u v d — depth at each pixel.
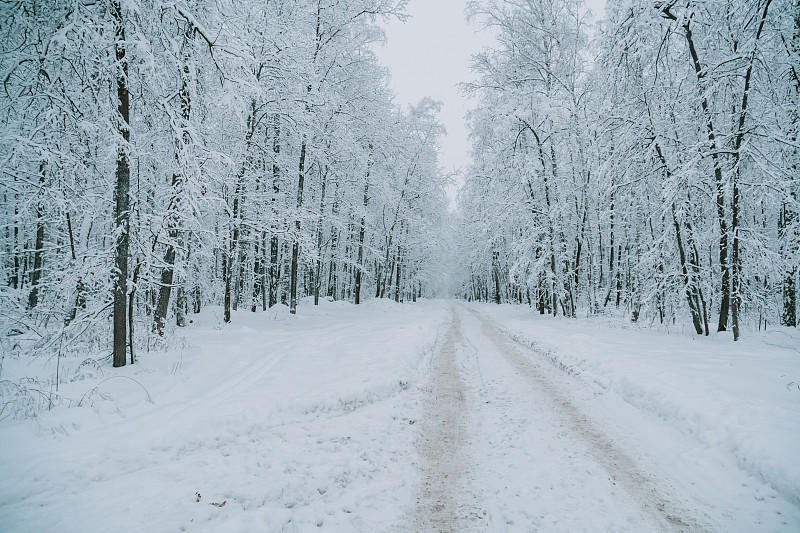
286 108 16.34
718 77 11.18
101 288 9.23
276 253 22.12
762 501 4.11
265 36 14.42
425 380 9.27
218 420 5.73
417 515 4.09
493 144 24.67
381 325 16.61
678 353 9.52
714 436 5.30
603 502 4.25
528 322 19.77
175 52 7.90
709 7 11.20
